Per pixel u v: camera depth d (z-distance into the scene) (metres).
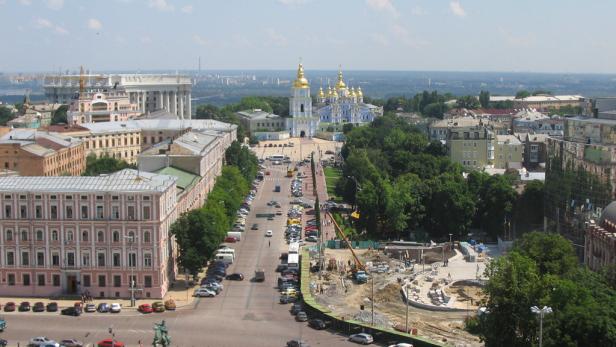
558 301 181.88
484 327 194.75
